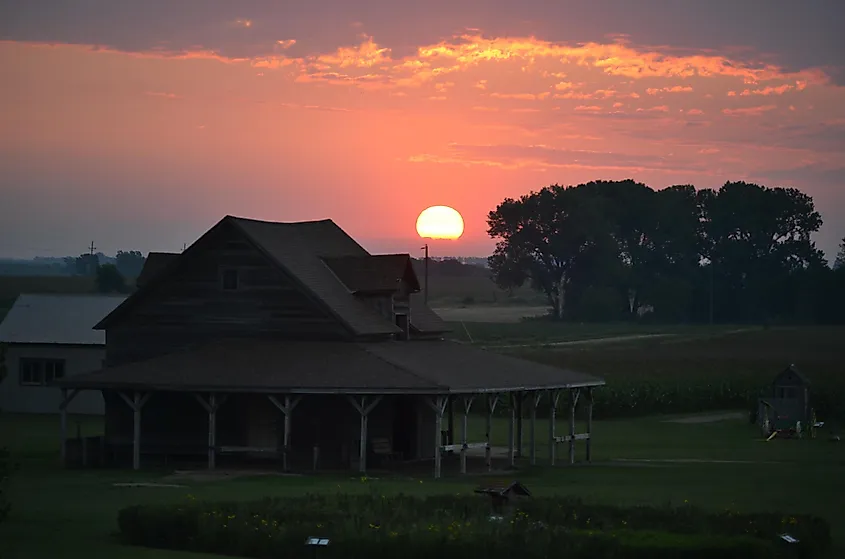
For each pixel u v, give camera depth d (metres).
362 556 28.36
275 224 56.75
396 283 54.91
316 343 50.72
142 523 31.06
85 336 74.38
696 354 127.00
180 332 53.22
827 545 31.64
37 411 74.19
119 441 50.72
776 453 60.12
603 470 51.03
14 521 34.47
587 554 28.20
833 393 81.50
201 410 50.81
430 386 45.28
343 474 46.66
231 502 33.53
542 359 120.25
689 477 48.44
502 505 33.62
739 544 28.77
